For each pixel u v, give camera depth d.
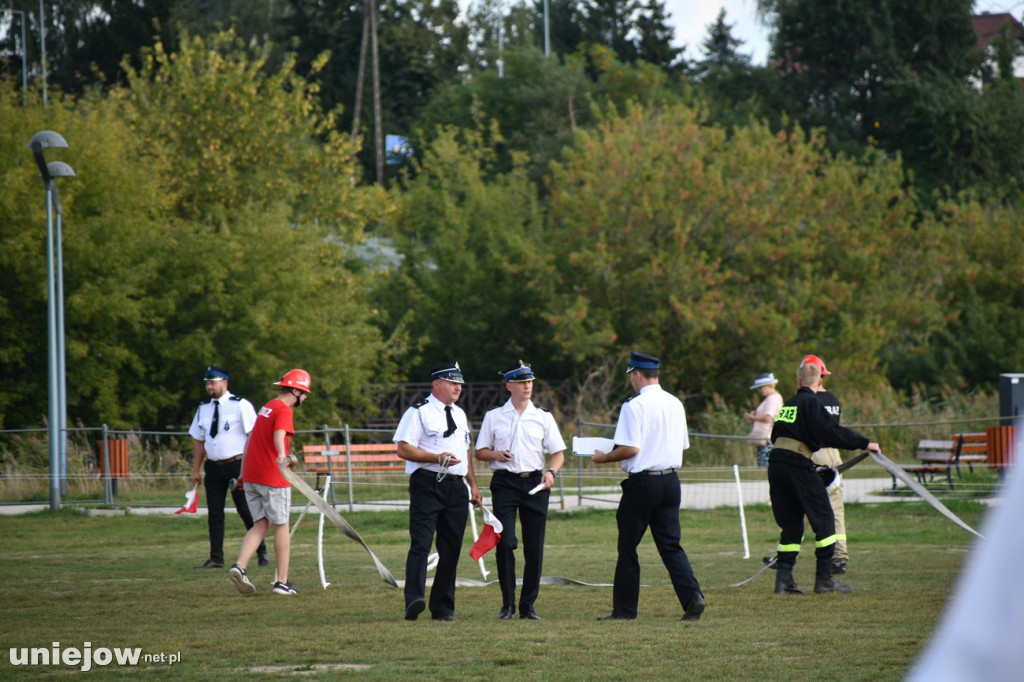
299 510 67.62
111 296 101.50
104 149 104.75
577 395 124.38
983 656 4.68
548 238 139.25
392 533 58.34
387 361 126.94
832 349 124.25
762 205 131.38
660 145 131.88
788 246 127.31
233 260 111.31
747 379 123.00
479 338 138.25
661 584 38.97
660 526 30.86
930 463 73.75
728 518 63.66
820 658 24.42
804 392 35.53
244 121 132.75
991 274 145.38
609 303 126.62
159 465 88.44
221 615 32.34
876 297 132.25
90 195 104.69
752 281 130.75
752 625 29.22
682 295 124.50
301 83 142.00
